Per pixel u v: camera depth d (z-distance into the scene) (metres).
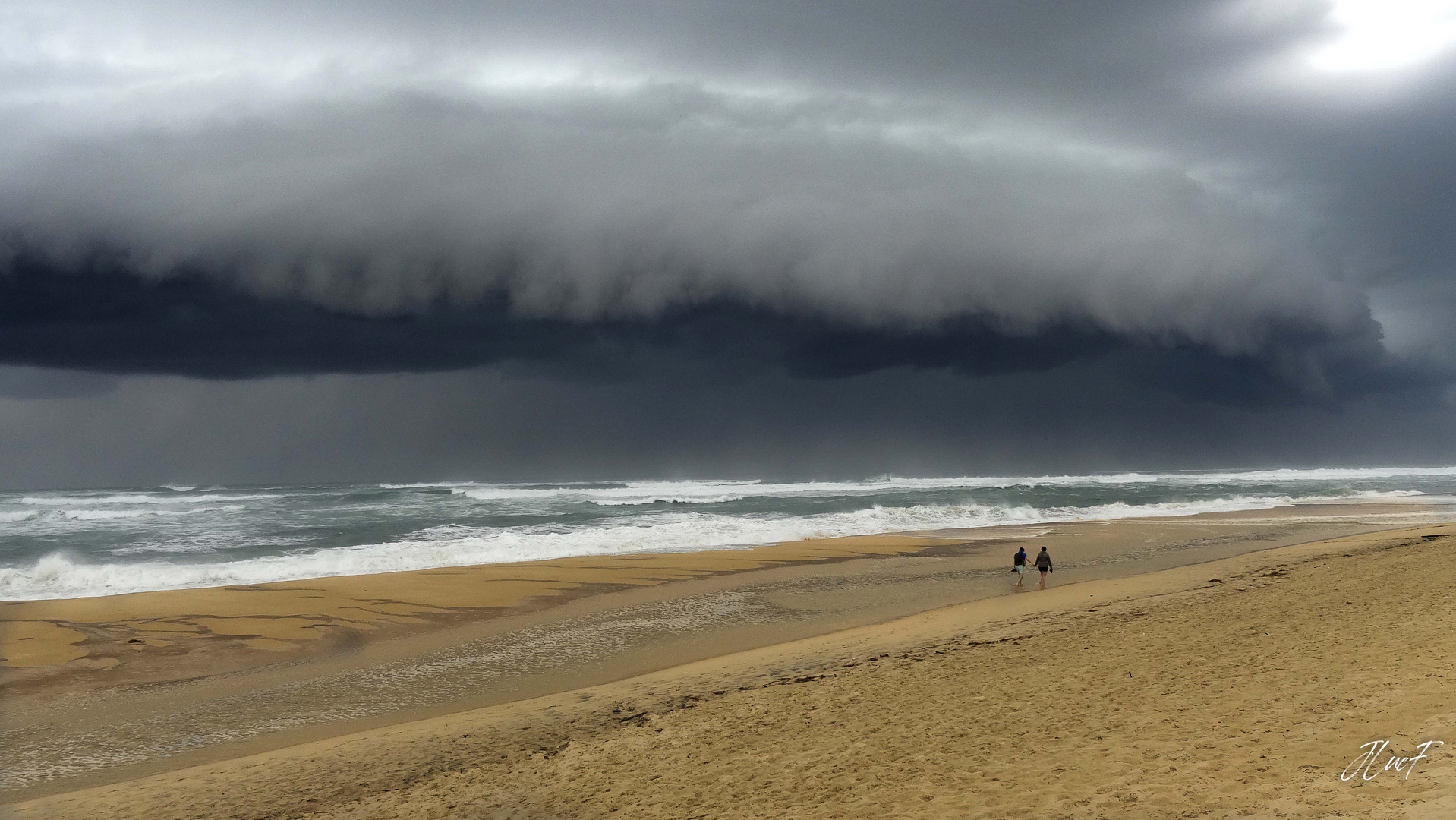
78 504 53.28
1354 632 9.98
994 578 21.05
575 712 10.59
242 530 34.75
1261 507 45.03
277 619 17.14
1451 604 10.83
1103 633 12.21
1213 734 6.96
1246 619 12.03
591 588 20.53
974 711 8.87
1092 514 41.12
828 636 14.52
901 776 7.15
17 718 11.43
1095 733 7.52
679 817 6.93
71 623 16.70
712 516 40.97
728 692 10.93
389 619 17.19
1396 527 31.38
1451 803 4.70
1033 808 5.98
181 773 9.22
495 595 19.53
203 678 13.25
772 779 7.55
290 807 8.04
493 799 7.87
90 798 8.52
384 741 9.96
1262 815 5.18
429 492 68.06
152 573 21.45
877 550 27.22
